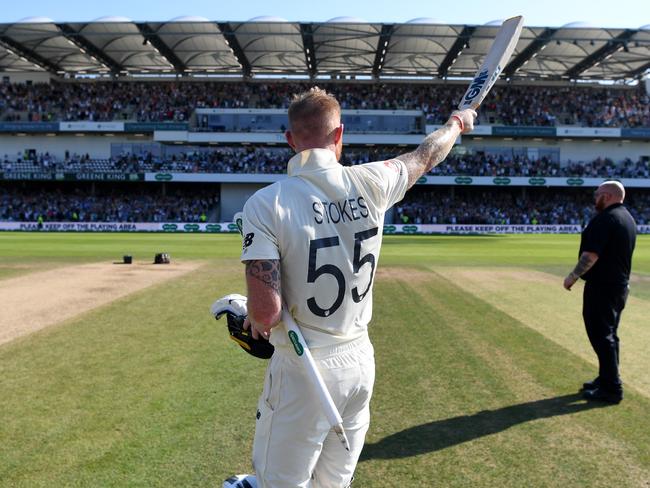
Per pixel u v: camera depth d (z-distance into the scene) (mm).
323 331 2184
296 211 2092
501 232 42531
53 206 45281
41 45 42688
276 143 47281
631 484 3691
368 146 49188
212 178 45656
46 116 47438
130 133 47562
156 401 5070
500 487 3627
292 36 40250
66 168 46094
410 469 3867
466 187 49750
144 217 44219
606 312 5156
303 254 2092
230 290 11680
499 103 49906
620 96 50719
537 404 5160
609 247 5035
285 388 2203
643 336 8062
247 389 5434
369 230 2240
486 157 49000
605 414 4926
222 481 3648
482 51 43594
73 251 22016
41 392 5273
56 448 4090
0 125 46219
